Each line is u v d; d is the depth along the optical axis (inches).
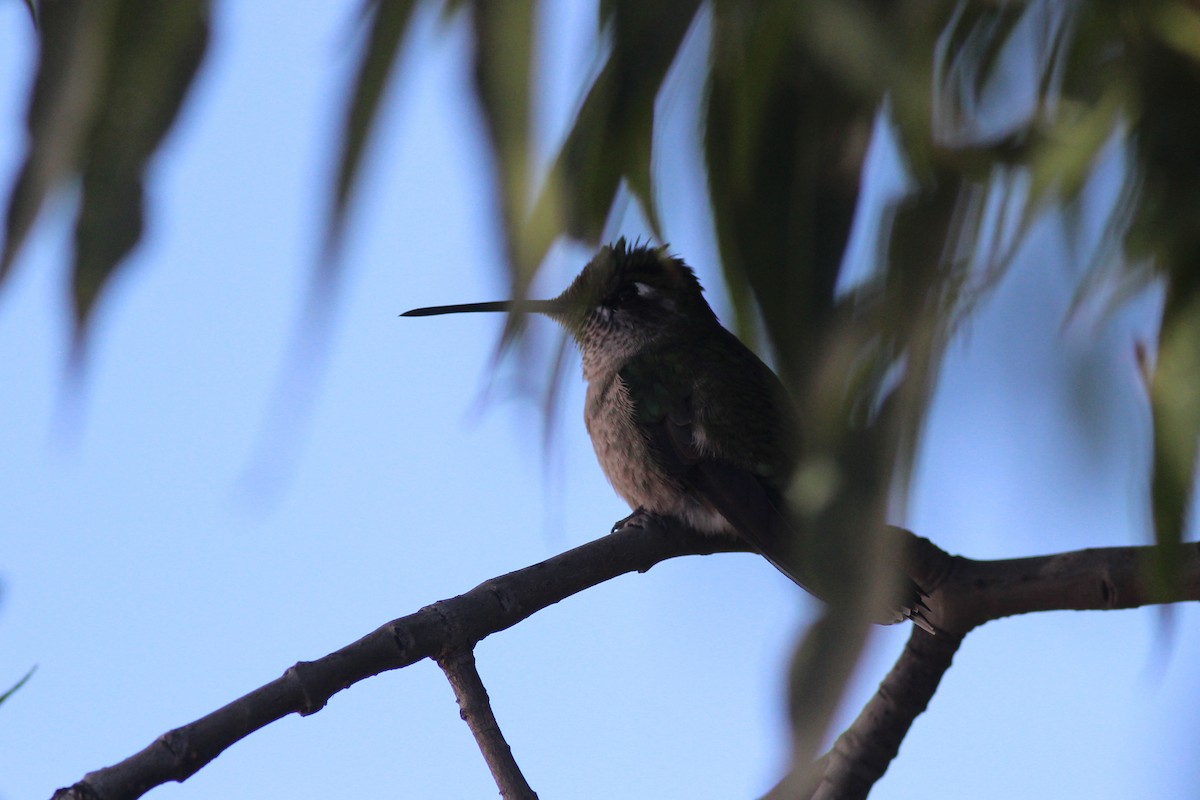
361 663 150.3
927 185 135.0
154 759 133.2
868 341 135.6
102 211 130.4
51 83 130.9
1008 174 134.3
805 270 171.3
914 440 123.0
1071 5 147.6
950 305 127.3
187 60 130.8
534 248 116.7
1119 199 136.4
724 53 156.9
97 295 128.4
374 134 114.7
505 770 152.3
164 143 131.1
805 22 136.4
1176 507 126.1
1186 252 132.6
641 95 155.6
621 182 154.3
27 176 128.3
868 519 121.8
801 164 172.2
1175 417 127.3
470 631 159.0
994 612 200.8
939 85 149.0
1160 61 138.2
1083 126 130.5
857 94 157.1
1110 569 195.8
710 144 167.9
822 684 108.1
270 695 142.9
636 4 156.8
